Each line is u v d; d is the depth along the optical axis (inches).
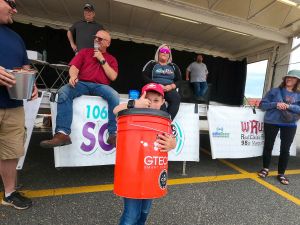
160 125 53.3
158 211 90.8
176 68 127.4
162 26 294.5
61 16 292.0
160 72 122.6
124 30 322.3
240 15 242.2
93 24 139.9
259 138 151.9
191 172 136.7
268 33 273.0
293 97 130.4
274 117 131.6
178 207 94.9
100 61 106.0
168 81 123.0
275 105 129.5
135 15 266.8
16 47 79.6
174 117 126.0
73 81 101.7
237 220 89.0
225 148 140.9
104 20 289.7
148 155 52.6
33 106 104.6
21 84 71.9
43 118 215.3
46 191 100.0
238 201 104.0
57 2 253.3
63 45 314.7
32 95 81.8
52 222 79.0
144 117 52.6
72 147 108.5
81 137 110.2
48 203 90.5
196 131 134.4
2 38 75.4
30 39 301.7
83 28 137.6
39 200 92.0
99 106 113.4
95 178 117.3
